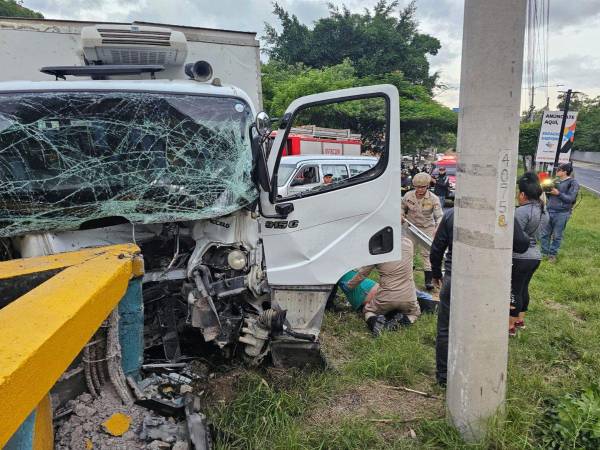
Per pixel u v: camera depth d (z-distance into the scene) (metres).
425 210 6.32
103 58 3.61
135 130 2.99
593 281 6.21
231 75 4.61
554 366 3.80
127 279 2.10
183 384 2.43
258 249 3.27
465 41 2.42
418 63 31.16
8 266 2.06
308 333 3.49
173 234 3.17
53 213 2.85
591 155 58.81
